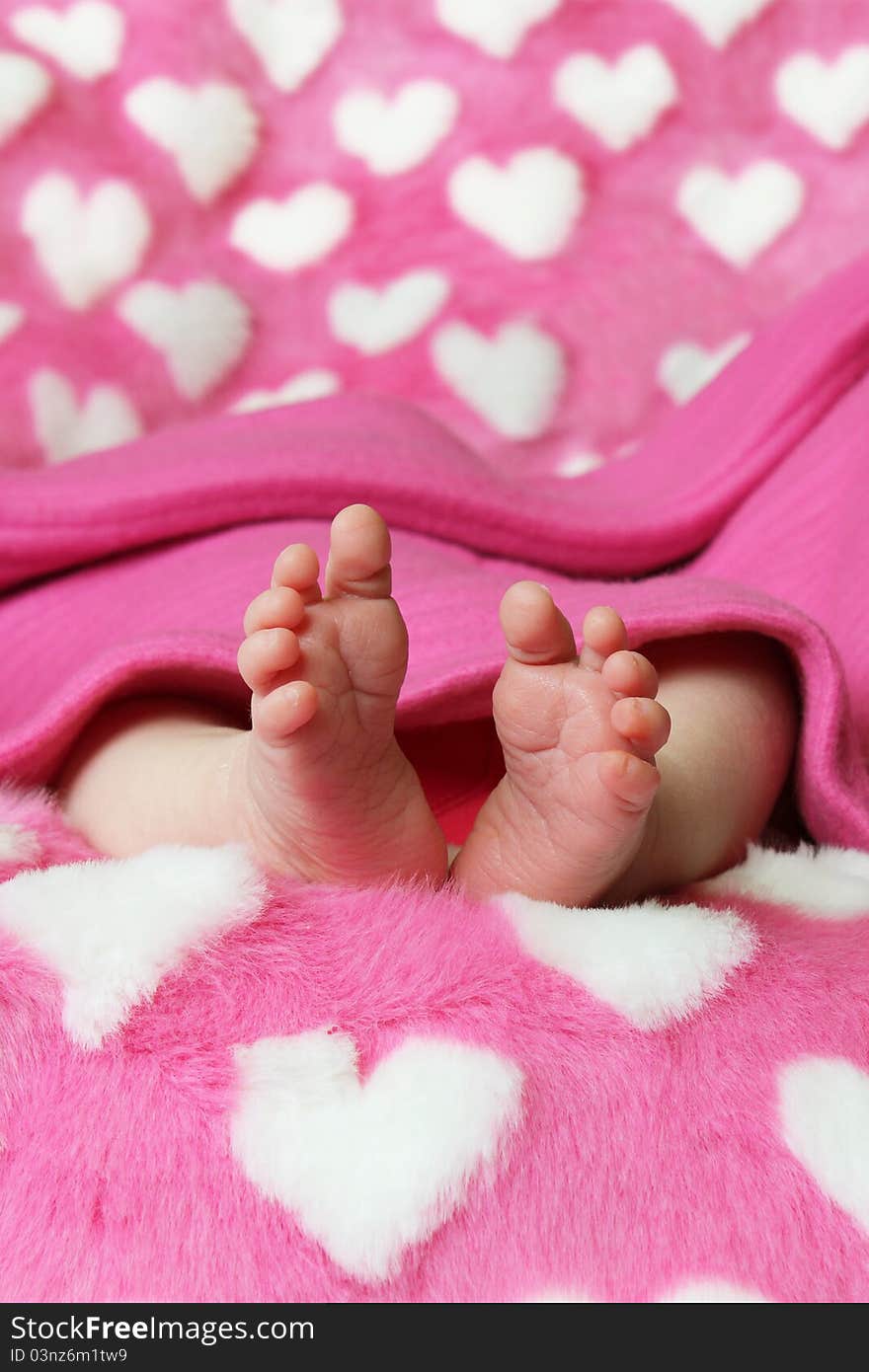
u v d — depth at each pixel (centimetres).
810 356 76
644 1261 48
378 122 100
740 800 57
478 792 60
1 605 69
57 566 69
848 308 76
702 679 58
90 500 68
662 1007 51
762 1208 49
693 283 99
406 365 98
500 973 51
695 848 56
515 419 98
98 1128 50
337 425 75
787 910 55
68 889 52
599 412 98
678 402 98
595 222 100
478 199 99
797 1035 51
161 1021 50
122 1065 50
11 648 68
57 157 96
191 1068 50
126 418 95
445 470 71
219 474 68
